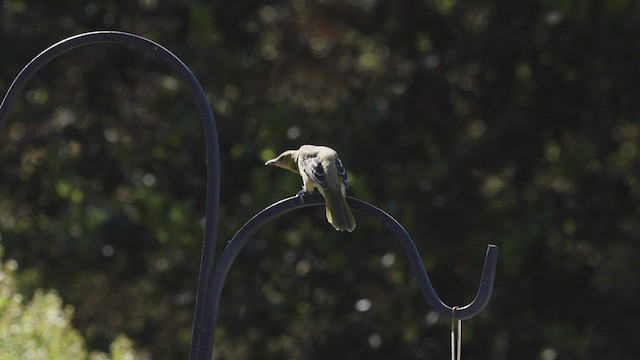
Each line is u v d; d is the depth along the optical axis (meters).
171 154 15.62
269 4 16.12
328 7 15.95
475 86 15.80
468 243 15.55
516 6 15.20
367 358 15.76
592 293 15.53
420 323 15.72
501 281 15.58
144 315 16.45
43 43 16.00
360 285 15.59
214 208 6.09
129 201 15.79
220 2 15.88
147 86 16.08
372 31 15.95
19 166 16.73
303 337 15.88
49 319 10.17
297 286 15.76
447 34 15.62
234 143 15.59
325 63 16.28
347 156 15.16
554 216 15.38
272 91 16.23
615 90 15.33
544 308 15.59
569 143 15.77
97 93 16.42
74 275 15.84
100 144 16.22
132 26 16.25
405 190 15.41
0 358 8.99
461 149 15.63
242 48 16.03
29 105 16.50
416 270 6.33
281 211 6.54
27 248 15.80
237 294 15.83
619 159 15.65
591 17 14.77
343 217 6.61
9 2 15.99
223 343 16.19
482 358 15.67
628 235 15.53
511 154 15.76
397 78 15.80
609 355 15.24
